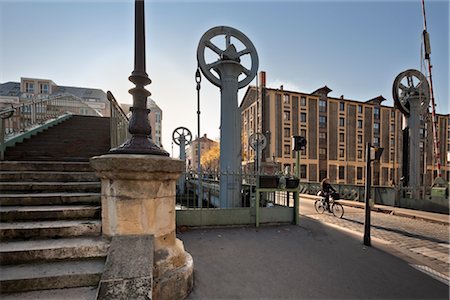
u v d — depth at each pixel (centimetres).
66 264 264
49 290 238
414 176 1252
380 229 725
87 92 3941
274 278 358
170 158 308
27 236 298
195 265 398
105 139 863
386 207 1076
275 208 709
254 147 1155
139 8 312
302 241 545
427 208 989
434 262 450
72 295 230
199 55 862
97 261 274
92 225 316
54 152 683
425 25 1312
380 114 4200
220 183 824
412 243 584
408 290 332
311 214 966
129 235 282
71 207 361
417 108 1274
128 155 282
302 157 3572
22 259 262
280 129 3488
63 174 458
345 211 1050
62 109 1455
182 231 618
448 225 786
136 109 312
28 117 934
